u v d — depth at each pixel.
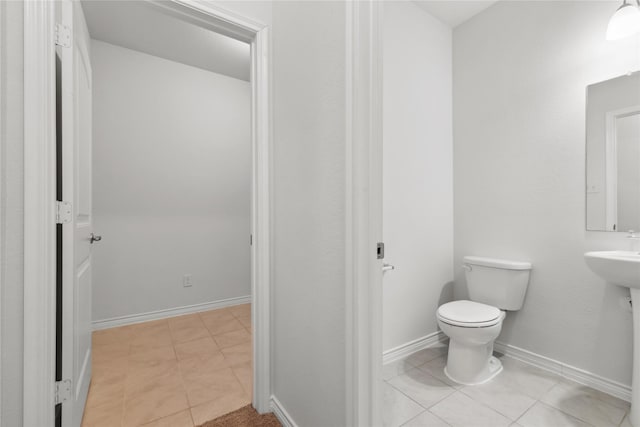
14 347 1.02
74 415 1.26
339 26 1.08
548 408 1.58
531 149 2.03
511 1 2.13
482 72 2.30
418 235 2.28
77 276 1.33
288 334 1.42
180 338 2.49
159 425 1.46
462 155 2.44
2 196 1.01
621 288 1.65
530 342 2.04
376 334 1.02
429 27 2.34
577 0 1.82
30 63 1.04
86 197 1.63
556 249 1.91
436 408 1.59
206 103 3.21
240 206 3.43
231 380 1.87
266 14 1.56
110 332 2.60
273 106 1.54
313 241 1.22
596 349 1.74
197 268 3.15
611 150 1.70
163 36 2.59
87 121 1.69
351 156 1.00
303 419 1.30
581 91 1.81
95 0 2.12
